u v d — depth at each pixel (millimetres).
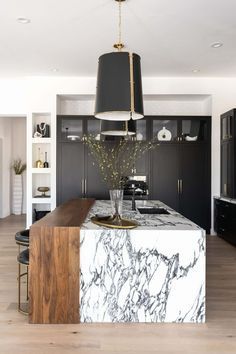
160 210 3953
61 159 6383
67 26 4047
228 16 3758
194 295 2629
